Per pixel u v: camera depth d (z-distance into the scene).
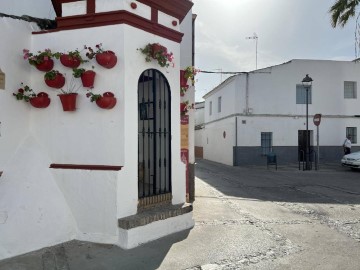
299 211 7.44
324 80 20.34
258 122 19.73
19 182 4.96
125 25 5.13
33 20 5.54
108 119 5.16
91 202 5.15
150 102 5.97
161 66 5.66
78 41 5.29
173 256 4.62
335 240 5.39
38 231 4.80
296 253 4.80
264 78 19.78
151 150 5.95
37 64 5.20
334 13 13.75
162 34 5.78
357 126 20.69
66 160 5.34
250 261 4.49
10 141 5.11
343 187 11.20
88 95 5.11
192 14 9.32
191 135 8.55
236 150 19.61
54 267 4.21
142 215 5.22
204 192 9.84
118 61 5.12
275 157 18.34
